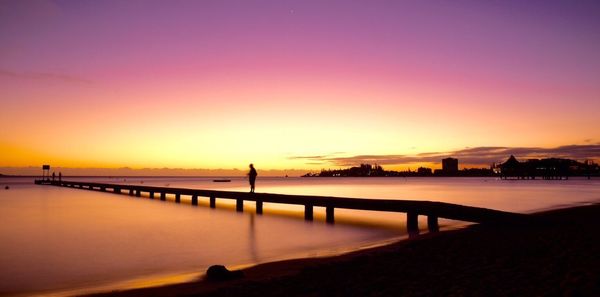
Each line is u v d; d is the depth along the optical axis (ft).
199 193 101.50
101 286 28.12
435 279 23.34
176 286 26.63
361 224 61.77
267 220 69.36
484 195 136.46
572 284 20.52
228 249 42.91
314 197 67.36
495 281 21.98
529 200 106.83
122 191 181.47
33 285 28.68
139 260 37.45
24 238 51.01
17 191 186.39
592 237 34.58
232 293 22.58
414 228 53.01
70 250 42.73
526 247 31.60
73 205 104.06
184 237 51.47
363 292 21.42
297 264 32.48
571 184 271.90
